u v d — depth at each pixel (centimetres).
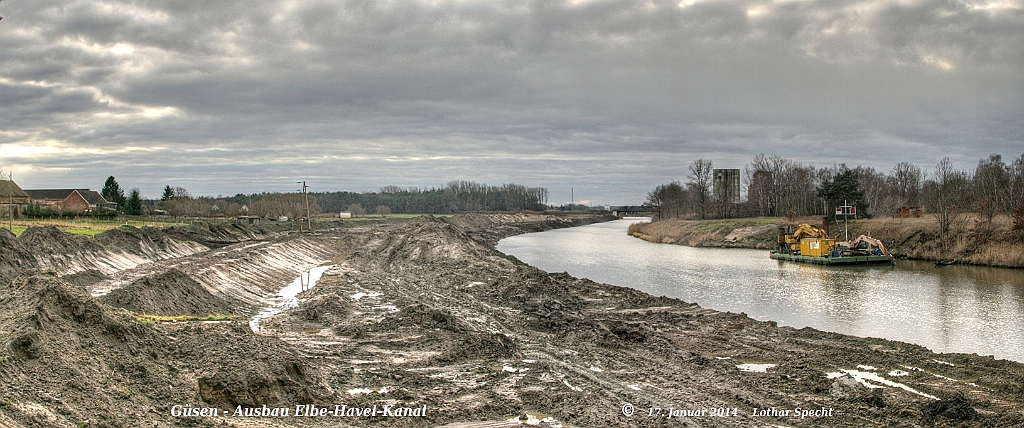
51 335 1775
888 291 4644
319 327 3228
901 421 1867
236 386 1831
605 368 2470
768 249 8600
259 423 1702
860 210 9231
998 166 9100
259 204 13475
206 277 4244
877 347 2788
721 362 2545
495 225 16962
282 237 9219
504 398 2086
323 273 5900
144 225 7931
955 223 7350
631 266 6575
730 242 9238
